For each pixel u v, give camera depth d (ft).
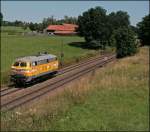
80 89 93.86
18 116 66.33
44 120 60.90
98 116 64.08
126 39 220.84
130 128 57.47
